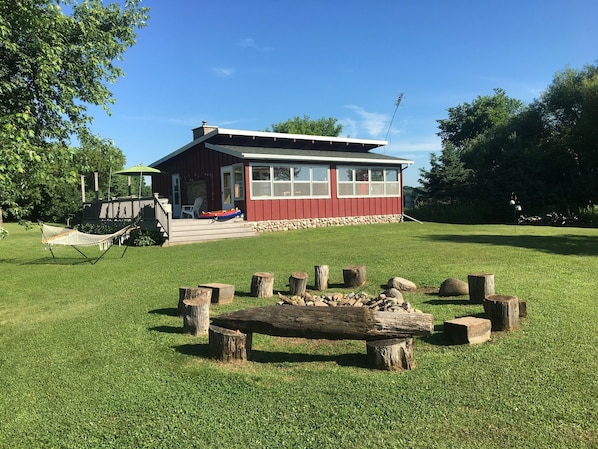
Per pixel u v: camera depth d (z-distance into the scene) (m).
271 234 17.39
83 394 3.70
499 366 3.98
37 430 3.15
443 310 5.89
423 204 33.97
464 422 3.07
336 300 6.00
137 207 16.66
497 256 10.01
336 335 4.20
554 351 4.29
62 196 33.00
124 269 10.16
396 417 3.17
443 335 4.88
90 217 21.03
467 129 51.38
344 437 2.94
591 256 9.85
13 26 8.09
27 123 7.79
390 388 3.63
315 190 20.11
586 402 3.28
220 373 4.05
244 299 6.81
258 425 3.12
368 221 22.06
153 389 3.75
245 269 9.45
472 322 4.68
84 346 4.90
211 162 20.48
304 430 3.04
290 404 3.42
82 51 9.39
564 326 5.02
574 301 6.05
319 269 7.33
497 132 35.22
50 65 8.44
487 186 30.81
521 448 2.75
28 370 4.26
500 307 4.93
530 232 16.75
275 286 7.73
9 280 9.15
